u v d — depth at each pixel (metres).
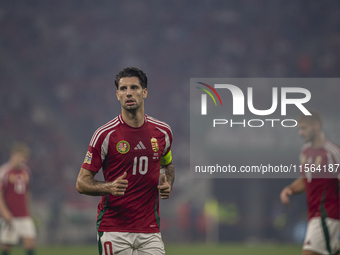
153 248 14.83
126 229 14.70
